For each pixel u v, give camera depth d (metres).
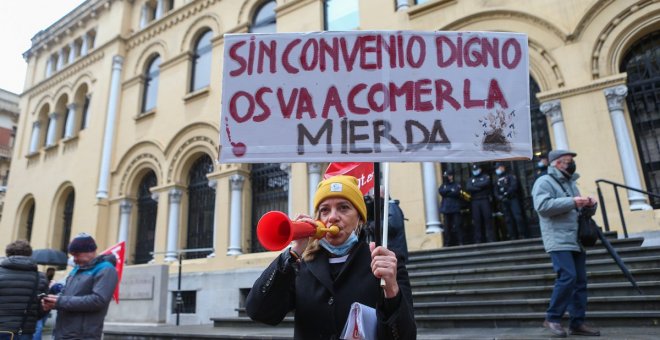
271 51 2.11
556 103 7.85
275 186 10.89
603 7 7.81
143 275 8.92
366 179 4.89
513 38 2.11
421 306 5.82
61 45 18.39
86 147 14.85
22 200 17.09
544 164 7.18
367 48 2.09
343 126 2.01
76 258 3.79
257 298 1.84
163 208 12.13
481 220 8.00
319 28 10.87
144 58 14.63
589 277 5.46
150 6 15.73
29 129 18.38
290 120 2.02
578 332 4.19
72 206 15.41
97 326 3.60
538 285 5.71
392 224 4.35
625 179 7.07
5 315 3.82
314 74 2.07
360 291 1.79
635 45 7.80
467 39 2.10
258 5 12.43
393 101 2.02
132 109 14.23
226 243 10.68
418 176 8.95
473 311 5.52
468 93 2.04
